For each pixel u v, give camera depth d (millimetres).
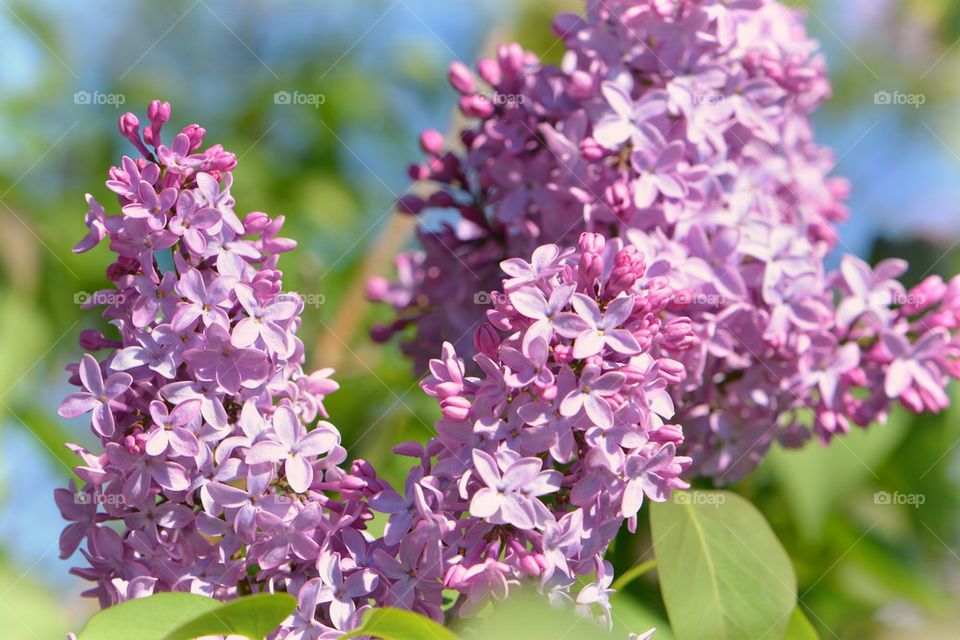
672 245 706
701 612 679
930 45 932
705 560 684
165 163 659
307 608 640
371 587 644
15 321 850
